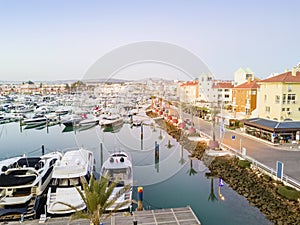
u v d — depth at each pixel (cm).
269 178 2148
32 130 5509
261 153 2902
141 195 1816
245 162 2538
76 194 1764
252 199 2005
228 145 3219
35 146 4103
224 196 2120
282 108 3956
